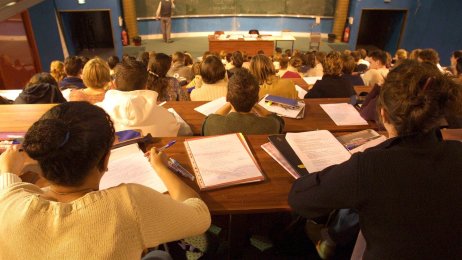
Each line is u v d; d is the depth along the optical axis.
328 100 2.11
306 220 1.74
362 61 5.57
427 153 0.74
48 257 0.65
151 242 0.72
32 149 0.63
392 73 0.78
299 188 0.93
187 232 0.81
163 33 9.39
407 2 8.23
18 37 6.14
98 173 0.74
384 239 0.77
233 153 1.26
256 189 1.10
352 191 0.76
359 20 8.60
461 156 0.75
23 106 1.82
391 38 9.17
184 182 1.10
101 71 2.34
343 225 1.48
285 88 2.41
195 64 4.13
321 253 1.62
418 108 0.72
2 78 5.68
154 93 1.58
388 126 0.83
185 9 9.62
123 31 8.96
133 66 1.58
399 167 0.73
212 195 1.07
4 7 2.84
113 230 0.66
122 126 1.54
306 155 1.25
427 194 0.72
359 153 0.79
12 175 0.82
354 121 1.83
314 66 5.12
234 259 1.62
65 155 0.64
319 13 9.64
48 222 0.65
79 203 0.67
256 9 9.73
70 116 0.67
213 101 2.13
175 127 1.71
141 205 0.70
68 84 3.18
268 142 1.37
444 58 8.30
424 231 0.73
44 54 7.23
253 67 2.42
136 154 1.22
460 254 0.74
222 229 1.85
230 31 10.07
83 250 0.65
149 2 9.28
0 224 0.67
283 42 9.51
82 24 8.88
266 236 1.82
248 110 1.55
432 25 8.08
